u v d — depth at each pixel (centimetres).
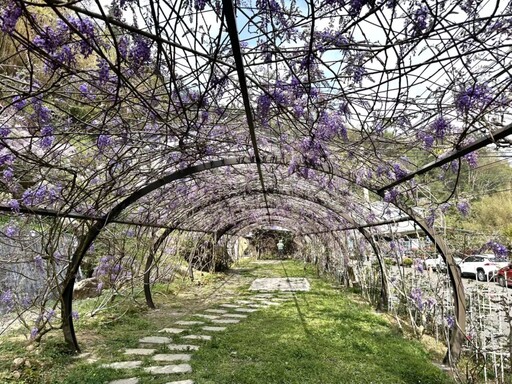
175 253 860
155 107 247
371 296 751
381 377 357
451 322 391
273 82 207
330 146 336
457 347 380
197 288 928
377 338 486
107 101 217
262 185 615
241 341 470
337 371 371
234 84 199
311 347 445
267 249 2095
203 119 259
